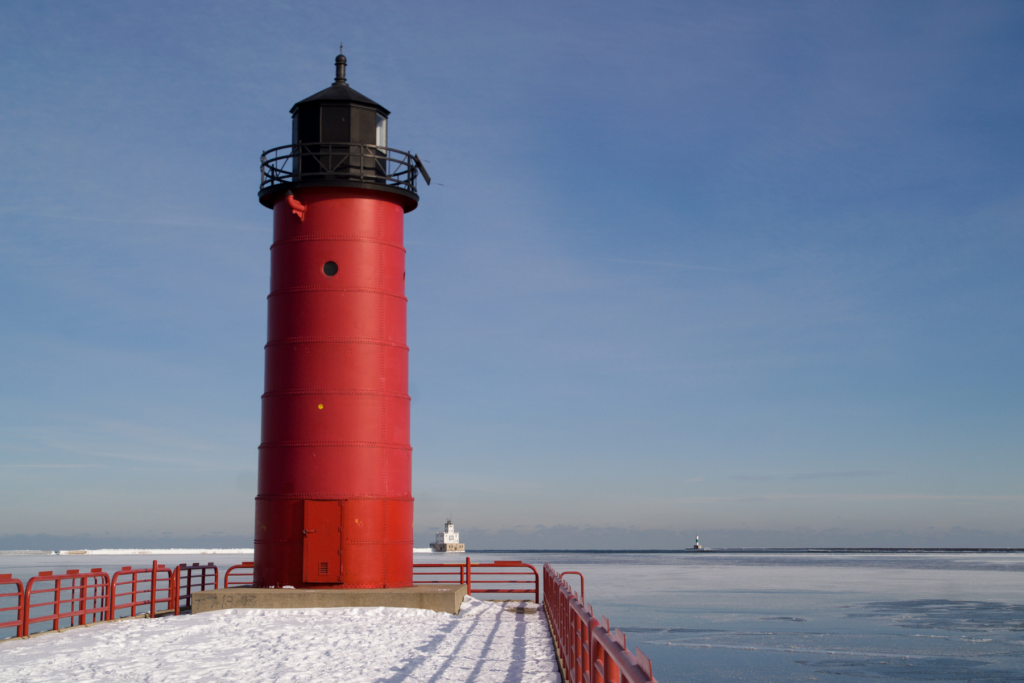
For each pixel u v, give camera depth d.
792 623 50.84
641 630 47.28
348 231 21.73
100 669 13.15
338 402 21.17
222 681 12.22
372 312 21.67
